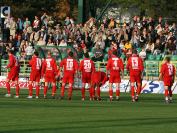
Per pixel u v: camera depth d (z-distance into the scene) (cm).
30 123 3566
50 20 9250
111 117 4009
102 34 8519
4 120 3725
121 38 8462
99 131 3225
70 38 8594
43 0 12650
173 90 7675
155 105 5309
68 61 5988
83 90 6016
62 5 13012
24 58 8400
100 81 6028
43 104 5169
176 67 7731
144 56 7969
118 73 5972
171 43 8212
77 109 4656
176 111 4594
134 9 12900
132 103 5569
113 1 12925
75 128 3338
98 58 8100
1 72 8438
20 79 8112
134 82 6088
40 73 6125
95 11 12450
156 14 11856
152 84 7656
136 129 3347
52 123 3578
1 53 8644
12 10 12250
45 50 7725
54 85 6141
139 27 8619
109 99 6119
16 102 5388
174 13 11719
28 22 9000
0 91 7375
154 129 3350
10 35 9038
